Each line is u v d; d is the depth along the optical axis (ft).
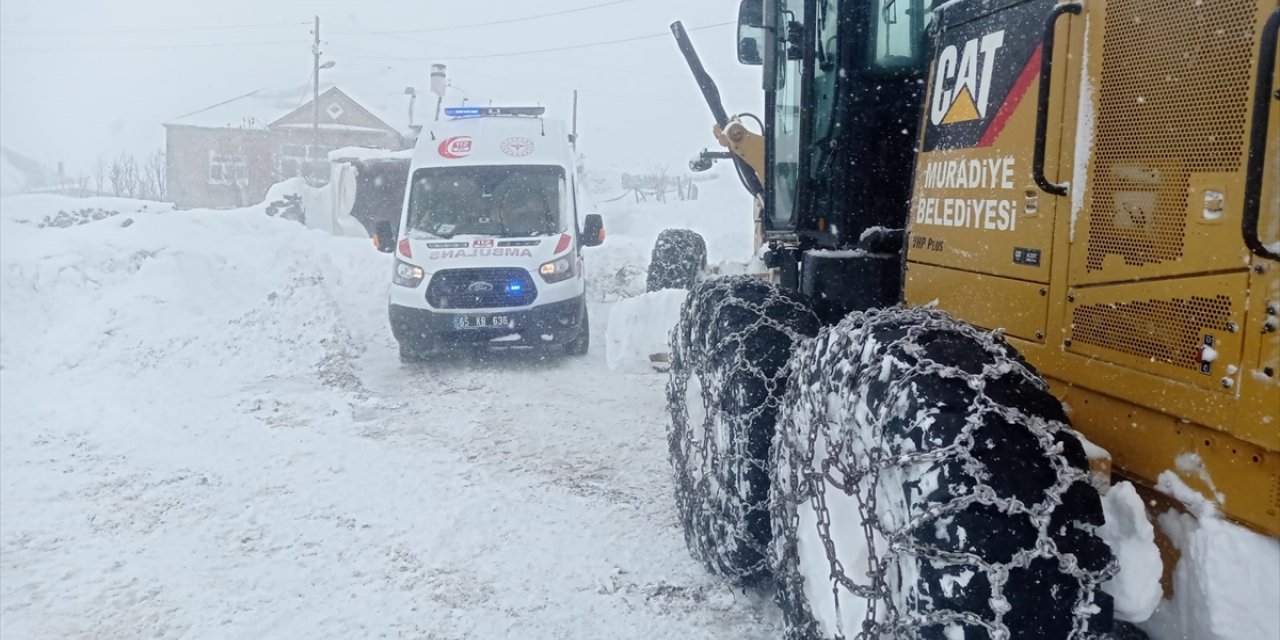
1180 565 7.25
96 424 22.66
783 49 16.43
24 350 29.07
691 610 12.83
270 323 31.76
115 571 14.39
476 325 29.81
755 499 11.68
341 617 12.80
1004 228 9.15
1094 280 7.97
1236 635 6.67
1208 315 6.86
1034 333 8.72
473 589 13.61
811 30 14.44
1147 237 7.42
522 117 35.42
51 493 17.88
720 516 12.48
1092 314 7.99
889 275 13.33
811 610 9.61
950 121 10.16
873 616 8.04
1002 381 7.34
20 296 31.63
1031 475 6.87
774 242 17.04
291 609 13.05
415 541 15.43
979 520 6.82
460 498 17.44
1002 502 6.78
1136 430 7.62
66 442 21.21
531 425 22.77
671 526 15.93
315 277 34.81
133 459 19.98
